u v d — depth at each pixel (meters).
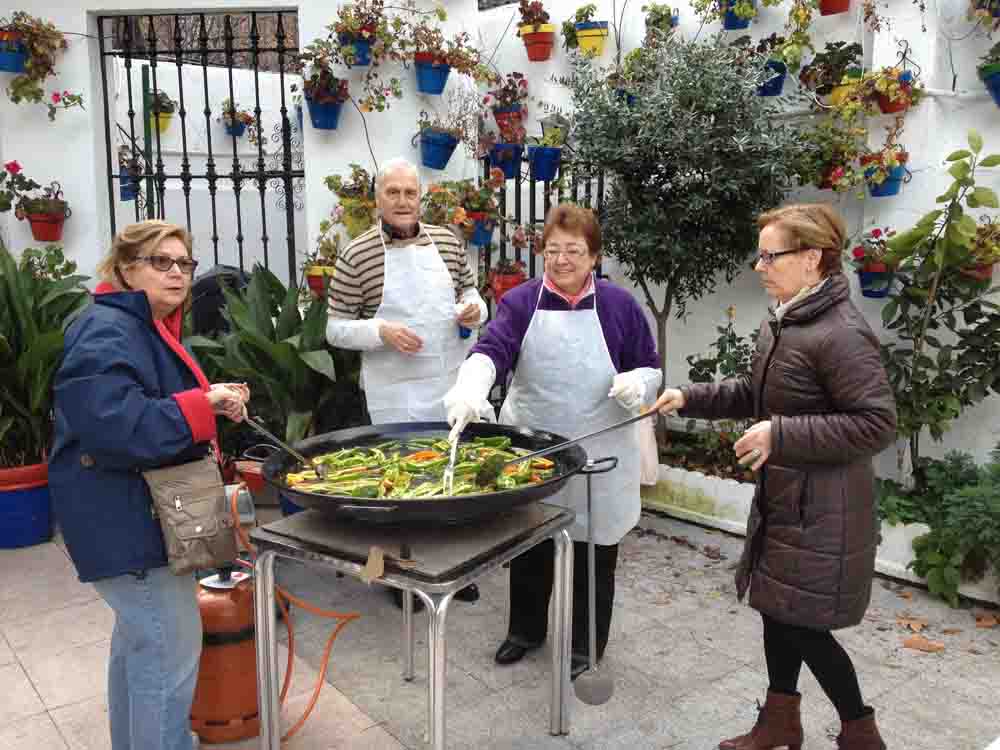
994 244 3.54
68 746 2.56
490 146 5.05
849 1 4.20
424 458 2.46
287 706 2.78
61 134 4.99
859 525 2.11
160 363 2.01
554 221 2.65
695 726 2.66
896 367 3.83
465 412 2.40
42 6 4.88
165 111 7.89
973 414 3.94
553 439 2.54
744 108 4.05
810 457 2.04
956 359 3.79
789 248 2.10
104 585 2.03
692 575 3.83
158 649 2.06
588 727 2.66
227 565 2.13
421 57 4.71
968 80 3.86
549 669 3.02
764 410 2.24
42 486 4.16
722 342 4.51
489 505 1.95
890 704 2.77
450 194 4.55
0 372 4.04
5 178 4.91
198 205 8.31
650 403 2.78
